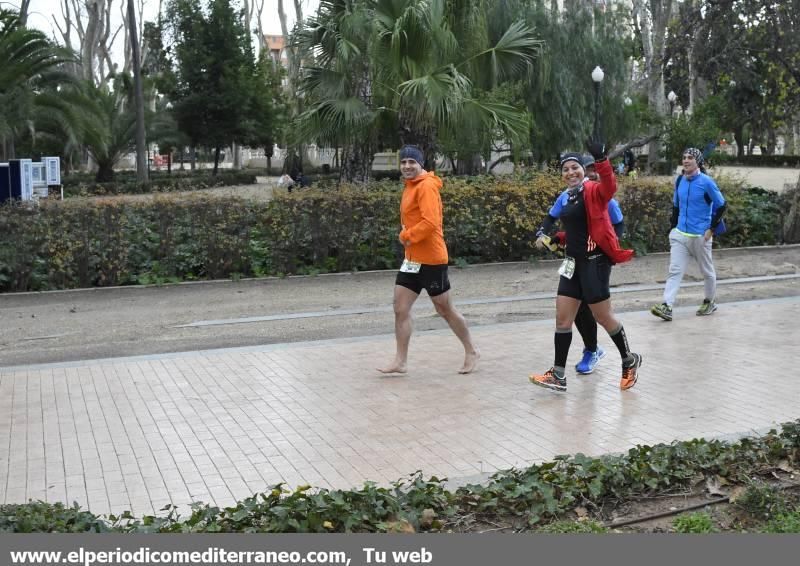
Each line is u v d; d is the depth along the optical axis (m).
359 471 5.27
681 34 24.86
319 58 16.50
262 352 8.50
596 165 6.56
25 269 12.14
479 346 8.62
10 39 30.20
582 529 4.14
